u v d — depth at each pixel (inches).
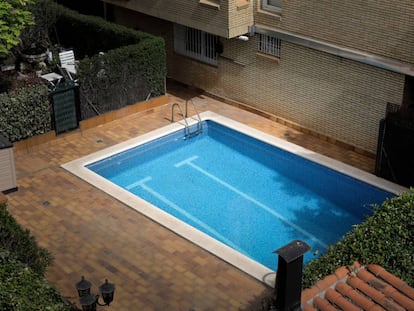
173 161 877.8
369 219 503.8
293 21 861.2
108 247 673.0
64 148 866.8
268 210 773.9
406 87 780.6
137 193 804.0
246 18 899.4
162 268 641.6
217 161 878.4
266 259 692.7
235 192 807.7
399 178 780.0
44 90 842.8
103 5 1154.7
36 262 535.8
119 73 914.1
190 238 685.3
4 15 877.8
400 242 480.7
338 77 841.5
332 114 869.2
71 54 1037.2
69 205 743.7
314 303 439.5
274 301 434.9
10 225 538.6
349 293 444.1
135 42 974.4
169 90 1042.7
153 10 980.6
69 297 560.7
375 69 797.2
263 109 956.0
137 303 594.2
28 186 779.4
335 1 804.6
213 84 1011.3
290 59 888.9
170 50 1055.0
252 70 944.3
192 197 798.5
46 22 1068.5
